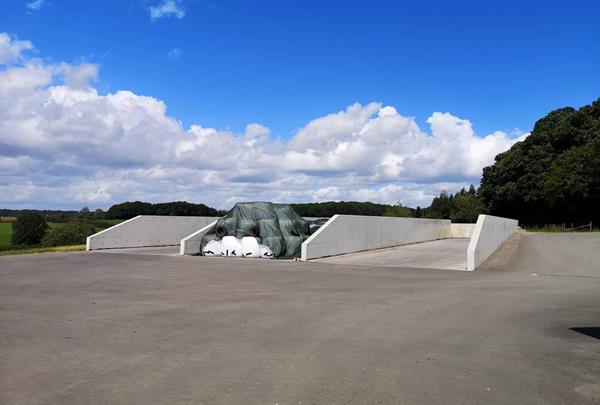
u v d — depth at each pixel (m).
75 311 10.02
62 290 12.85
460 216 74.06
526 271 18.41
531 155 67.56
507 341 7.80
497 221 28.03
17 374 6.03
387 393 5.46
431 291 13.10
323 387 5.63
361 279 15.66
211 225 26.48
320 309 10.40
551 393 5.53
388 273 17.44
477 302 11.38
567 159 58.84
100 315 9.62
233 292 12.72
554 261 21.67
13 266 18.50
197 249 25.42
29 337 7.85
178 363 6.51
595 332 8.44
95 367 6.32
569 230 56.16
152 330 8.37
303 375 6.05
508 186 69.00
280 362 6.58
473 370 6.32
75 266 18.62
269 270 17.94
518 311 10.31
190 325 8.78
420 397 5.35
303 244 22.30
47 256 22.55
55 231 52.44
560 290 13.44
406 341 7.75
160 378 5.90
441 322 9.17
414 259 23.20
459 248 30.95
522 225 71.00
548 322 9.23
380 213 60.94
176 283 14.34
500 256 23.77
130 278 15.34
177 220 32.66
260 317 9.52
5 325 8.70
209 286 13.77
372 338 7.92
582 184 55.44
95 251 26.06
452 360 6.74
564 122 66.38
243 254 23.44
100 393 5.39
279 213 25.59
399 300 11.59
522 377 6.07
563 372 6.29
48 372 6.11
